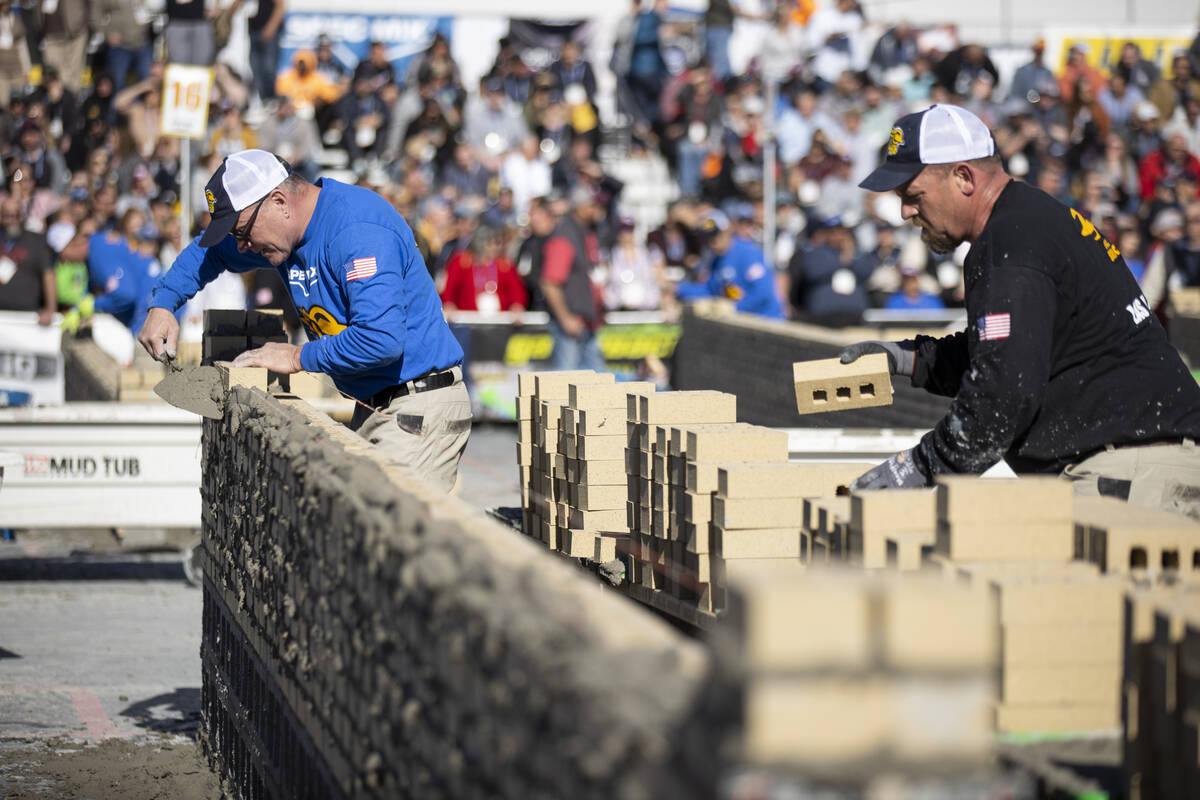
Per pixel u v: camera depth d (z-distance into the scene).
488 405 30.80
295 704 8.05
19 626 15.95
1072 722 5.58
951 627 3.61
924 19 46.69
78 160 38.16
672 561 8.92
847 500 7.20
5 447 16.50
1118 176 40.91
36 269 28.36
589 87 40.22
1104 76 43.81
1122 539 5.98
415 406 11.08
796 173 39.03
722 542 8.05
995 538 6.01
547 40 42.66
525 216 37.97
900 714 3.58
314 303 10.92
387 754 6.02
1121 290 8.63
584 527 10.30
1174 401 8.72
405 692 5.74
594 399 10.39
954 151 8.62
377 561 6.12
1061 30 44.72
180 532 19.53
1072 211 8.63
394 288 10.52
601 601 4.82
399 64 42.09
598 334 31.72
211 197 10.65
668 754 3.74
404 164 37.25
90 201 33.03
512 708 4.51
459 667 5.02
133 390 20.09
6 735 12.03
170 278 11.83
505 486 22.81
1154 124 41.91
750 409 28.06
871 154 40.44
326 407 16.42
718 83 42.00
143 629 15.89
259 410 9.51
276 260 10.98
